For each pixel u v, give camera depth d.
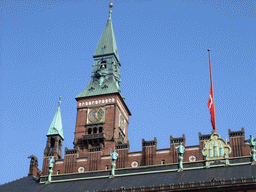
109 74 155.50
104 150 138.88
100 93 149.38
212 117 112.81
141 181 98.81
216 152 100.69
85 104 149.12
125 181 101.38
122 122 150.00
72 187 104.88
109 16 173.00
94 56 160.38
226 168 97.44
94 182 105.12
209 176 93.75
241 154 110.19
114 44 163.12
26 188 110.31
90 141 141.00
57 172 122.56
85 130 144.25
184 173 99.12
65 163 123.06
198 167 100.19
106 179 105.62
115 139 141.00
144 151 118.25
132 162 117.75
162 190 91.19
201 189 88.88
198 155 113.56
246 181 86.75
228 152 99.94
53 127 134.38
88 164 121.00
